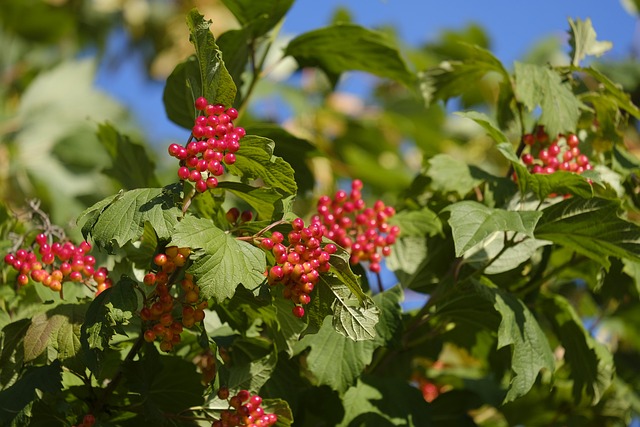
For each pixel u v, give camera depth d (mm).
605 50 2150
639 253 1905
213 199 1842
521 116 2047
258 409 1811
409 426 1929
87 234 1761
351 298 1779
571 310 2031
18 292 1927
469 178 2008
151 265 1782
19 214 1990
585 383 2021
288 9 2137
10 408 1777
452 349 2328
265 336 1963
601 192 2012
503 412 2170
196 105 1776
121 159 2143
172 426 1852
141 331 1816
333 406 1934
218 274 1741
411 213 2020
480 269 1967
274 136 2121
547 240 1956
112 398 1854
